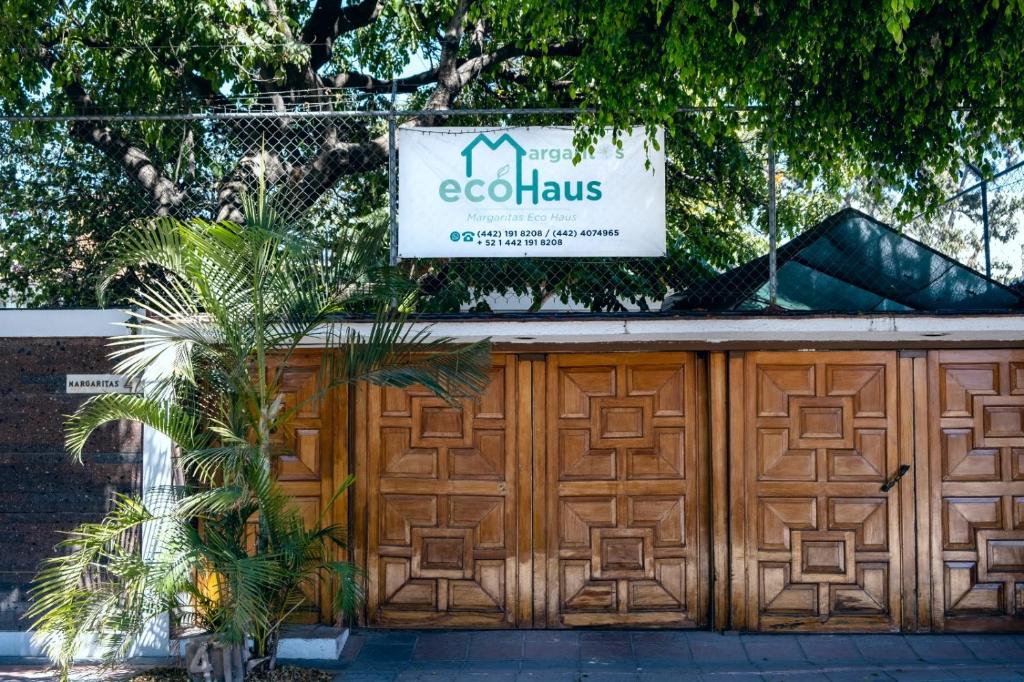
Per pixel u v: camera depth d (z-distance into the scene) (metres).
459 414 7.84
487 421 7.82
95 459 7.36
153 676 6.82
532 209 7.44
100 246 7.90
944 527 7.68
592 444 7.81
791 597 7.69
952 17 6.26
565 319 7.16
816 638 7.57
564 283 7.76
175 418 6.36
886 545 7.68
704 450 7.81
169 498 6.54
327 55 11.47
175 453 7.36
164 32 9.78
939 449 7.70
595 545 7.79
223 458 5.98
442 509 7.81
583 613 7.79
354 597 6.54
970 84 6.48
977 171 7.89
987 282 7.61
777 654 7.23
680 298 7.75
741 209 7.77
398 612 7.81
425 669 6.96
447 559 7.81
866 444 7.70
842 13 6.28
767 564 7.70
